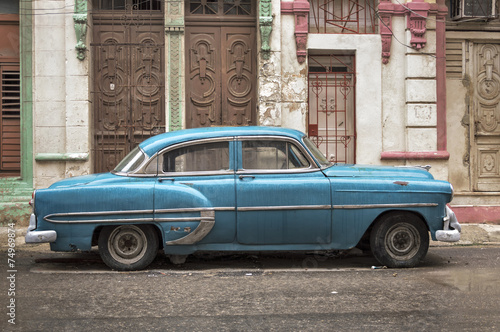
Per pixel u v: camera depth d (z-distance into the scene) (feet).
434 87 35.53
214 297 17.58
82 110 33.63
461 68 37.35
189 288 18.88
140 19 35.42
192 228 21.30
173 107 34.50
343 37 35.37
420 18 35.37
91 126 34.40
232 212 21.48
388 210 22.18
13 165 34.94
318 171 22.09
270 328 14.33
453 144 37.35
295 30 34.71
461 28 37.06
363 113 35.55
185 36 35.78
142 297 17.63
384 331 14.06
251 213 21.50
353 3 36.42
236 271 21.85
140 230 21.84
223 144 22.04
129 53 35.19
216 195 21.48
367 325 14.55
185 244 21.40
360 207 21.77
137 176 21.89
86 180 22.18
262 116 34.47
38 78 33.65
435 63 35.63
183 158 22.02
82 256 25.21
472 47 37.35
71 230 21.47
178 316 15.46
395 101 35.73
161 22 35.50
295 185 21.65
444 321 14.88
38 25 33.65
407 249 22.36
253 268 22.65
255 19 36.17
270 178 21.81
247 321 14.94
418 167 23.84
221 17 36.04
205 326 14.52
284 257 25.20
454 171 37.35
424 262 23.79
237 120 36.22
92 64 34.76
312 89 36.06
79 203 21.43
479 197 36.81
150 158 21.99
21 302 16.99
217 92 36.09
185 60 35.78
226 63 36.17
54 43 33.73
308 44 35.09
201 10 36.17
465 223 35.09
